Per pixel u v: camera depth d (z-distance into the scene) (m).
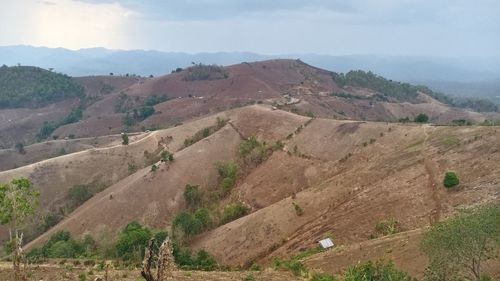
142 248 58.44
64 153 157.50
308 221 67.94
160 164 106.50
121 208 94.38
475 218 30.78
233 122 123.81
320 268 45.66
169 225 89.44
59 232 80.56
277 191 88.94
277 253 62.84
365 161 83.94
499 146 64.75
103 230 88.94
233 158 108.62
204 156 108.75
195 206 94.56
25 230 96.44
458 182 60.41
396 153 78.19
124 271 37.34
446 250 30.34
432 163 68.38
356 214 63.81
